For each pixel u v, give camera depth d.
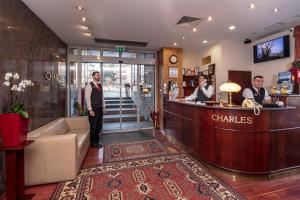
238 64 5.63
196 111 3.58
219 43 5.55
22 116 2.19
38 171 2.67
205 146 3.31
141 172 3.07
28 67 3.21
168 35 4.91
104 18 3.78
